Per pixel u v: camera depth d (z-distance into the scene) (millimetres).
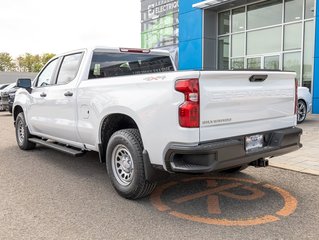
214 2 16219
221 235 3461
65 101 5594
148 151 4035
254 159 4164
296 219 3816
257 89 4184
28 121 7234
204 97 3650
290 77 4719
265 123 4359
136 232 3553
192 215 3971
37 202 4430
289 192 4699
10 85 19500
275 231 3531
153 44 24562
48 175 5680
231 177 5422
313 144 7637
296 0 14602
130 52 5887
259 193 4688
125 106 4270
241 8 16984
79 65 5535
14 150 7730
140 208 4195
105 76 5574
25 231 3598
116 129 4930
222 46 18203
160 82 3840
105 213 4055
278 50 15516
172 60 6512
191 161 3711
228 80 3865
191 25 18234
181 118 3633
